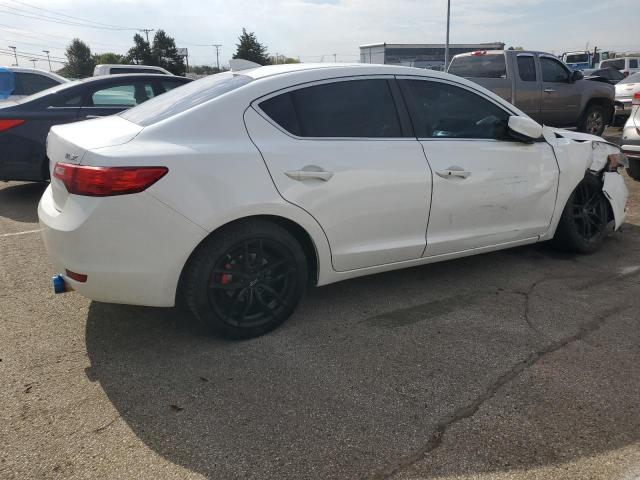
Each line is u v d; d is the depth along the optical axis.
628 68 25.95
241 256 2.97
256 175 2.88
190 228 2.73
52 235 2.77
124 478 2.08
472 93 3.82
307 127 3.13
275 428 2.37
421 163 3.43
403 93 3.51
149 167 2.62
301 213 3.04
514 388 2.66
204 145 2.82
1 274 4.16
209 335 3.19
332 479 2.08
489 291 3.85
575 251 4.58
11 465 2.14
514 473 2.10
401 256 3.53
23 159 6.08
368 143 3.28
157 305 2.82
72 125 3.36
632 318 3.41
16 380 2.73
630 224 5.52
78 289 2.77
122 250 2.67
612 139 11.88
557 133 4.48
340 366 2.86
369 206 3.28
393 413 2.47
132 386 2.68
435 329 3.28
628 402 2.54
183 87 3.60
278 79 3.15
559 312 3.50
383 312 3.51
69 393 2.62
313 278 3.36
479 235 3.84
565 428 2.36
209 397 2.59
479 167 3.70
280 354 2.98
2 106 6.16
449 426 2.38
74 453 2.21
